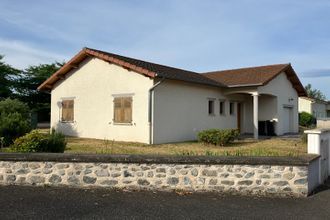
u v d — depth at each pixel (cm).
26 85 3381
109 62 1644
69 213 499
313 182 692
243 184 646
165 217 494
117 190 642
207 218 495
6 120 1221
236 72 2258
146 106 1493
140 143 1482
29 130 1271
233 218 498
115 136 1609
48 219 469
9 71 3216
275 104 2098
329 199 623
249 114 2220
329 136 834
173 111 1602
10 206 526
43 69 3559
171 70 1831
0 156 659
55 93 1895
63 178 655
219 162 645
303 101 3569
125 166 652
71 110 1812
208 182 647
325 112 4072
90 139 1652
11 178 663
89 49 1670
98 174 652
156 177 649
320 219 505
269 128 2080
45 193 609
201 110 1792
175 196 613
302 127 3052
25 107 1548
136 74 1535
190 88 1717
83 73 1764
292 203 591
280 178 644
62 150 903
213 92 1894
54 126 1891
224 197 616
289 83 2281
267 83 1830
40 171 658
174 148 1314
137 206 545
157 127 1505
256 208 554
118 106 1605
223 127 1973
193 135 1725
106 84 1658
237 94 2119
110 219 478
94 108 1706
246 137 1922
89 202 559
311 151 743
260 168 646
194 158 648
